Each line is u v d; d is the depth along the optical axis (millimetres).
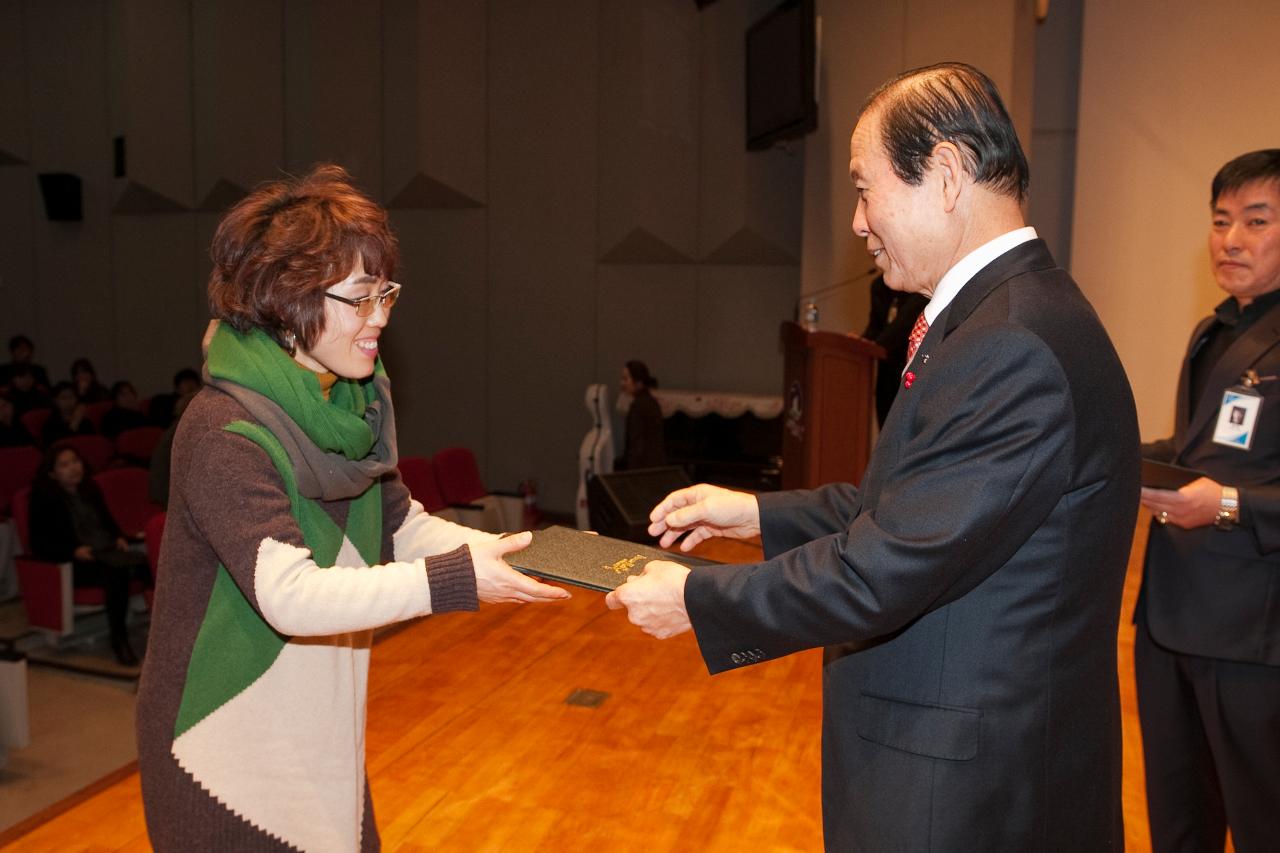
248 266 1356
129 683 4930
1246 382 2047
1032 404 1182
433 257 8305
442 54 7977
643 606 1378
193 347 9641
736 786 2842
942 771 1249
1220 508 1921
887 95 1362
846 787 1344
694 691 3514
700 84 7430
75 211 9898
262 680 1378
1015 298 1249
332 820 1440
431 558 1382
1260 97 6156
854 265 6379
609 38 7652
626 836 2578
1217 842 2191
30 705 4641
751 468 6898
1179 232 6410
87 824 2648
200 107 9133
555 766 2953
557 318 8039
